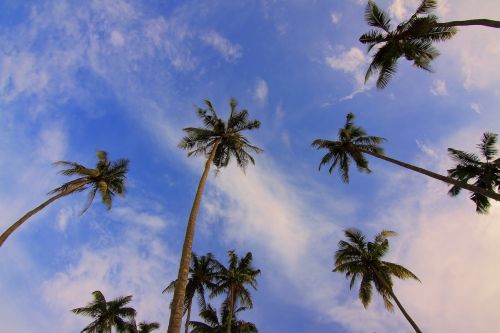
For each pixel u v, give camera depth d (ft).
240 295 115.55
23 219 61.77
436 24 55.01
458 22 51.01
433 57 63.67
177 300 43.96
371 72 70.23
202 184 66.64
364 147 99.04
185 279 47.24
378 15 67.67
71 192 76.95
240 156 86.02
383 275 97.81
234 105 86.79
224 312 123.03
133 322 119.44
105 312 115.34
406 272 94.53
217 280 114.93
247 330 124.57
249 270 118.62
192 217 57.57
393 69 68.39
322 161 100.58
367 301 97.91
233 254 121.19
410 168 73.82
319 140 99.96
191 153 83.71
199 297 110.63
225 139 83.56
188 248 51.49
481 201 83.82
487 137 84.64
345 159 99.96
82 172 76.59
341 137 98.94
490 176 81.35
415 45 62.80
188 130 81.05
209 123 84.58
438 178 66.85
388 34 65.51
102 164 86.69
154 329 130.62
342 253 100.94
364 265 98.89
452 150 85.56
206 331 117.60
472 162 84.02
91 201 82.38
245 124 85.35
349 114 104.12
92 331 112.27
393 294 89.66
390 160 79.71
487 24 47.06
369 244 102.42
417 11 62.23
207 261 115.75
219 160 85.35
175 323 41.47
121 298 119.44
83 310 114.93
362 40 69.36
